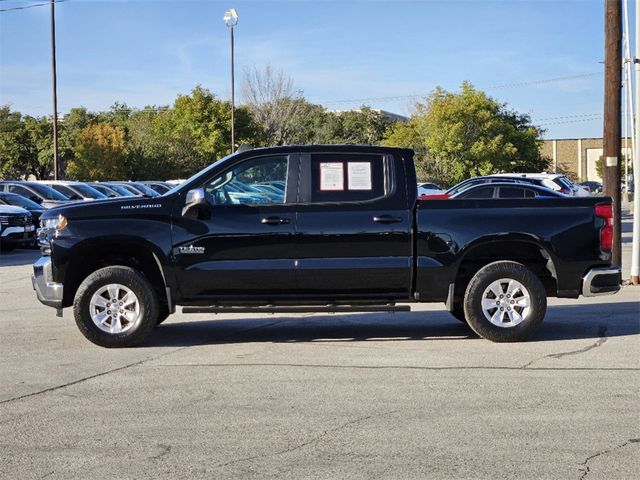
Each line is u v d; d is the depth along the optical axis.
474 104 50.00
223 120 53.00
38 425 5.69
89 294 8.35
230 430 5.54
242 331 9.54
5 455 5.05
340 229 8.34
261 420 5.77
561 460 4.88
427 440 5.29
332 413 5.94
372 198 8.43
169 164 49.78
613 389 6.59
